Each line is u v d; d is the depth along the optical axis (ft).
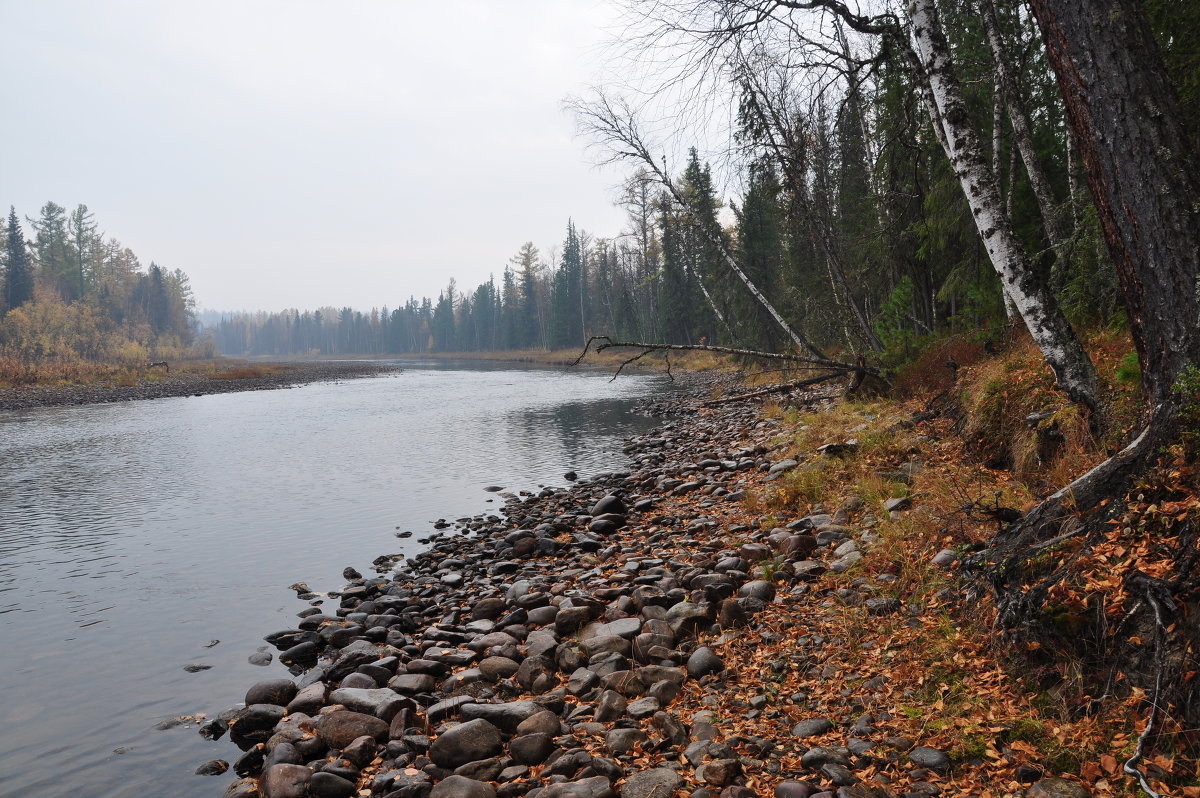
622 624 20.24
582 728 15.26
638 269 231.50
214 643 22.63
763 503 30.91
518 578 27.66
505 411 95.40
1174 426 14.42
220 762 15.58
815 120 37.40
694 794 12.11
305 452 63.67
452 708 16.60
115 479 51.80
